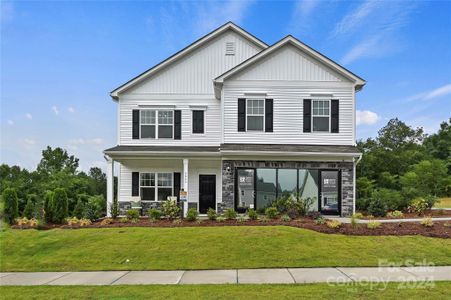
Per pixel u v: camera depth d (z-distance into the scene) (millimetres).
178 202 18703
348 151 16219
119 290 7141
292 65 17625
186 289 7105
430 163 26406
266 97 17547
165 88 19812
